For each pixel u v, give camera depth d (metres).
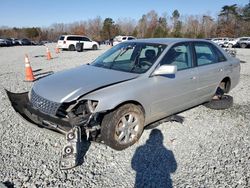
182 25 91.06
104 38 84.81
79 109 3.29
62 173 3.10
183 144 3.88
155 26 86.44
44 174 3.07
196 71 4.57
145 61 4.10
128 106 3.56
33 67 12.02
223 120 4.89
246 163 3.37
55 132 3.39
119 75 3.80
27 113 3.74
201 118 4.95
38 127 3.51
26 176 3.01
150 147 3.76
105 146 3.76
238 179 3.02
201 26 87.12
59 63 13.91
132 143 3.76
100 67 4.35
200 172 3.16
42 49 31.34
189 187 2.88
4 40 45.03
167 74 3.92
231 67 5.57
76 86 3.45
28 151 3.59
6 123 4.56
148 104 3.81
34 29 96.81
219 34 73.75
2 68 11.58
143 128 3.96
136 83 3.66
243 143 3.96
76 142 3.16
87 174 3.11
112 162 3.38
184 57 4.50
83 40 28.59
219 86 5.45
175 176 3.09
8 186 2.83
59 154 3.53
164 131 4.30
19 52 24.92
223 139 4.09
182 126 4.54
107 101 3.30
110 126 3.43
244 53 23.47
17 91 6.92
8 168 3.17
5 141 3.87
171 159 3.46
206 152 3.65
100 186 2.89
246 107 5.75
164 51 4.16
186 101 4.55
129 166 3.30
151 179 3.03
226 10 75.12
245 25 69.12
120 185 2.92
